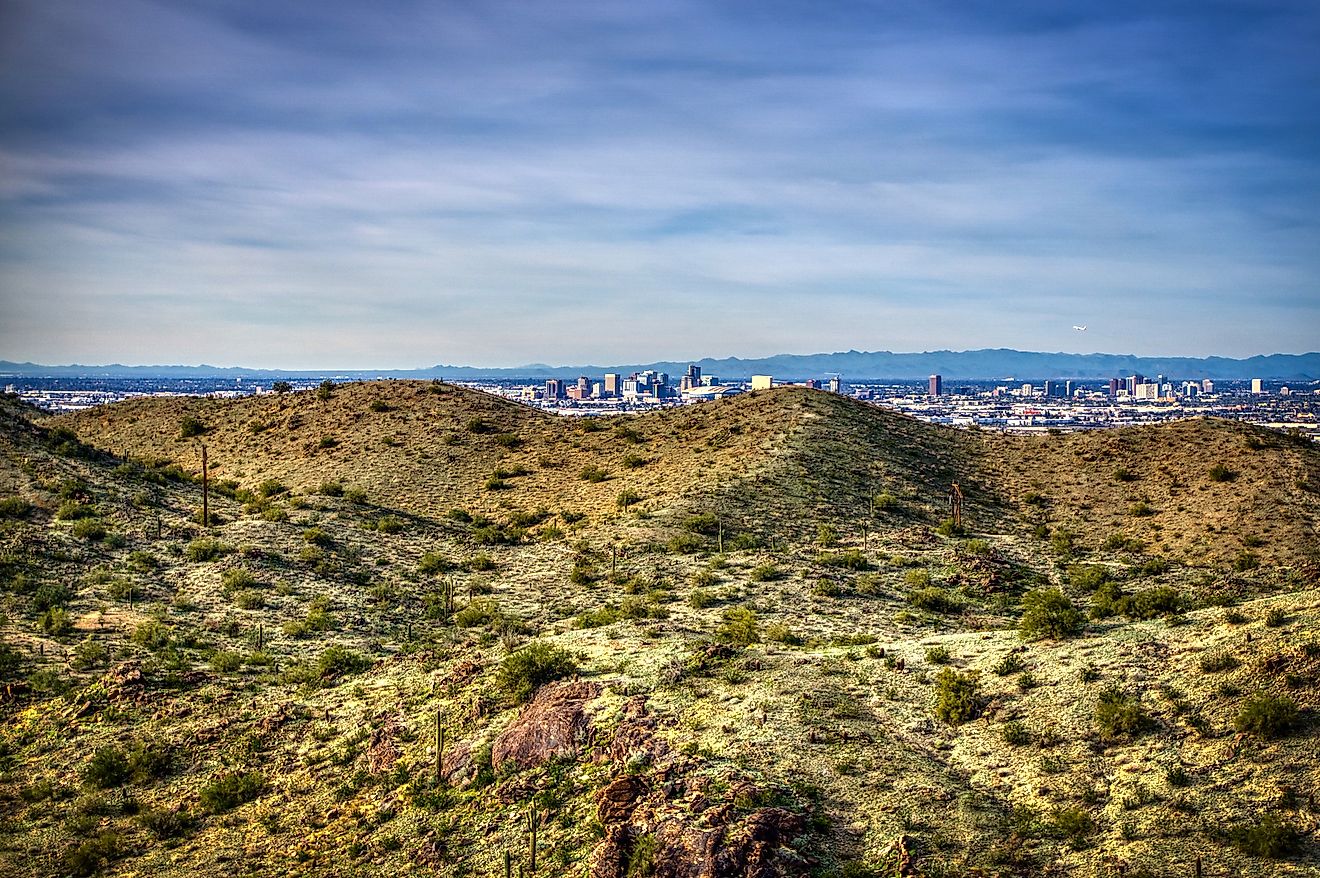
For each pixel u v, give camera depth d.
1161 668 34.59
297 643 56.59
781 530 82.62
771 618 58.81
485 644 54.25
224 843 33.56
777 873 25.58
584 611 62.94
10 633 53.53
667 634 50.97
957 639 44.28
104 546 69.56
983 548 79.06
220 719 44.12
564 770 33.31
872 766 30.69
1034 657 38.16
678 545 77.69
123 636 55.12
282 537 77.25
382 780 36.25
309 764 38.94
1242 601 47.38
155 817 35.50
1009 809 28.39
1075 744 31.02
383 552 78.38
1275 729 28.92
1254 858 24.61
